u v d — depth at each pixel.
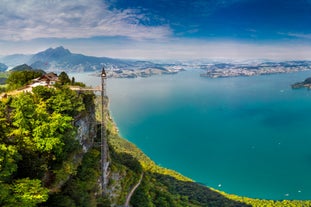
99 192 91.25
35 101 79.44
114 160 121.31
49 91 83.69
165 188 165.50
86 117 101.69
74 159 83.50
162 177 196.62
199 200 182.62
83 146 96.50
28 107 66.31
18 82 117.00
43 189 52.69
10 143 58.84
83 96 103.00
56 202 64.19
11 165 50.69
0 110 64.06
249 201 194.88
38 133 63.59
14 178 56.09
